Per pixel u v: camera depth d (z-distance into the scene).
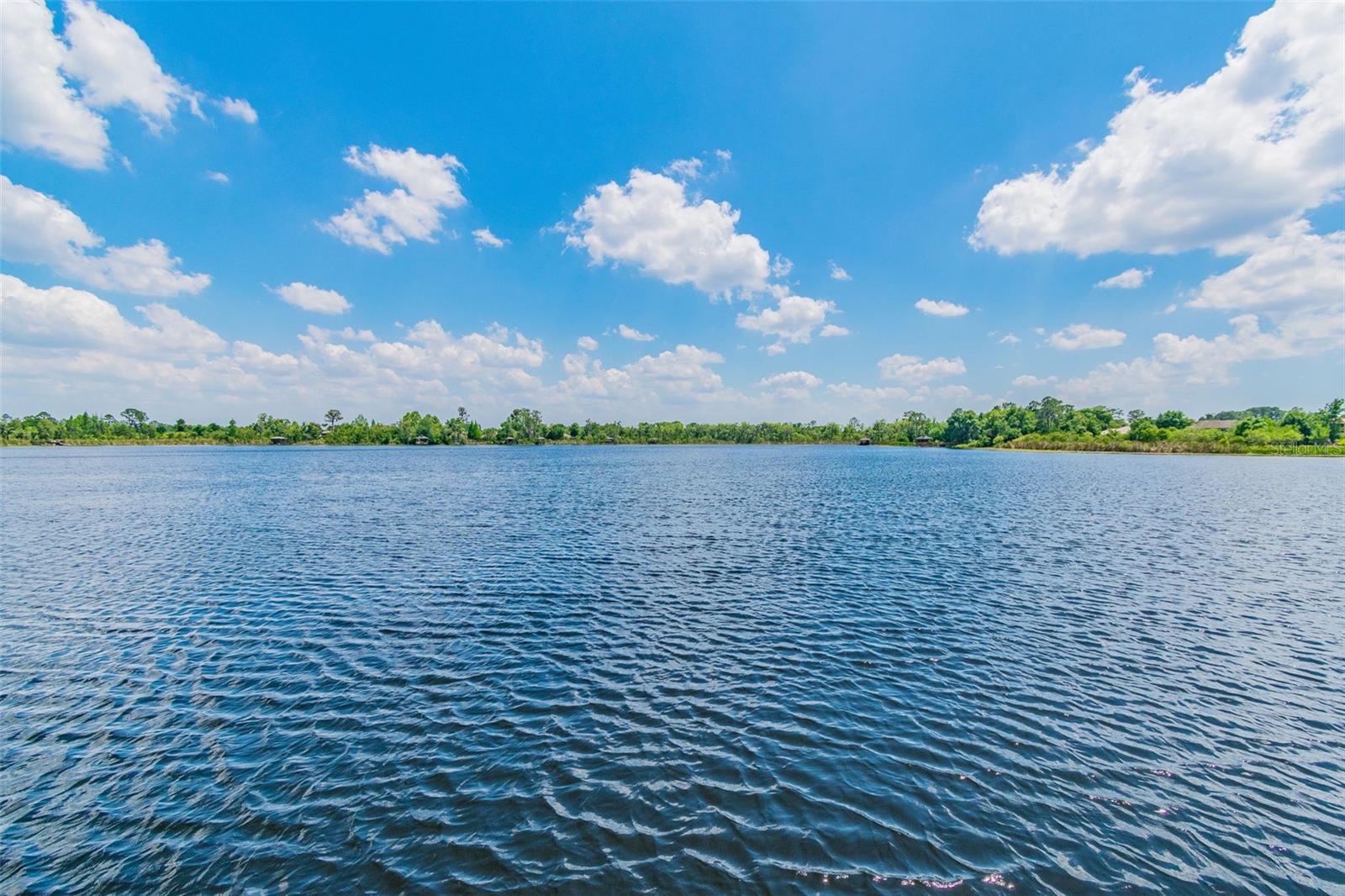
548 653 17.28
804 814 10.22
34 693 14.66
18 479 78.12
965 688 15.01
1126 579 25.20
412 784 11.02
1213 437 154.88
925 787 11.01
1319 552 30.36
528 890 8.58
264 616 20.45
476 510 46.50
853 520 41.28
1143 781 11.19
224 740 12.55
